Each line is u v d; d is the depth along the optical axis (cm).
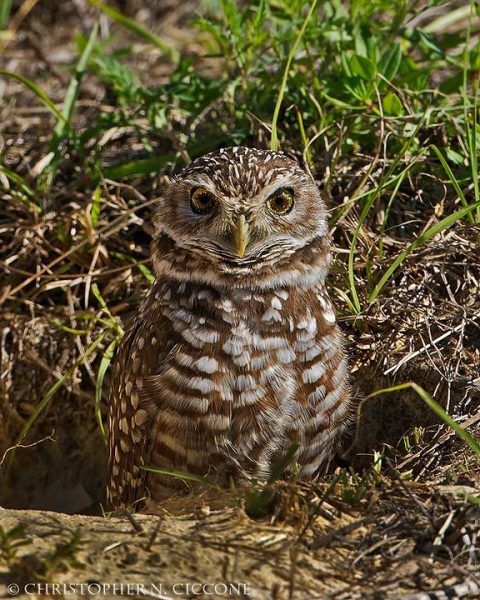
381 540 693
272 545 681
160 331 843
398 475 761
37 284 1142
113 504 952
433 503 735
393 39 1197
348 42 1152
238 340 823
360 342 983
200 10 1644
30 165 1259
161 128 1211
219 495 772
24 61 1556
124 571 645
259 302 833
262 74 1190
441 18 1357
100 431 1095
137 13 1673
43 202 1185
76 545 658
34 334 1127
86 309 1116
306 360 835
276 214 843
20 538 665
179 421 825
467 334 966
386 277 958
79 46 1334
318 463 869
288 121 1170
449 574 662
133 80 1266
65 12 1664
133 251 1150
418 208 1081
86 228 1134
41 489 1162
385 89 1120
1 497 1151
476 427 857
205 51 1510
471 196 1047
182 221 849
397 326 978
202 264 838
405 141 1070
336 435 873
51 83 1491
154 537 672
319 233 868
